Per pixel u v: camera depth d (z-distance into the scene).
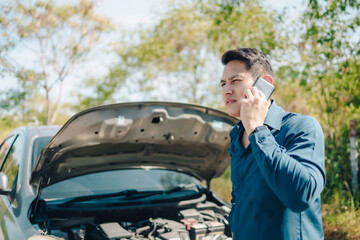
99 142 2.67
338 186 4.89
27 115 10.32
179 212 2.99
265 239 1.39
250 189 1.47
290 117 1.54
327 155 5.24
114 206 2.84
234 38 6.18
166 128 2.77
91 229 2.70
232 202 1.86
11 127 10.26
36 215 2.60
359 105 4.96
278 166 1.25
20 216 2.56
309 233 1.40
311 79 5.36
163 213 3.02
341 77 4.91
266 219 1.40
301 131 1.42
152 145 3.05
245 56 1.57
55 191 2.95
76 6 9.99
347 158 5.23
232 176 1.63
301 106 6.29
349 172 5.18
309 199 1.23
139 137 2.79
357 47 4.89
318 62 5.23
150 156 3.22
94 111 2.37
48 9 9.59
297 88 5.95
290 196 1.22
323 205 4.65
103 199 2.93
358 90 5.00
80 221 2.67
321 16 4.95
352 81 5.02
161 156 3.28
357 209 4.47
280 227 1.38
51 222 2.56
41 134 3.41
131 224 2.82
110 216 2.80
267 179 1.28
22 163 3.06
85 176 3.17
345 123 5.46
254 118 1.42
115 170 3.32
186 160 3.42
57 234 2.47
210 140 3.03
